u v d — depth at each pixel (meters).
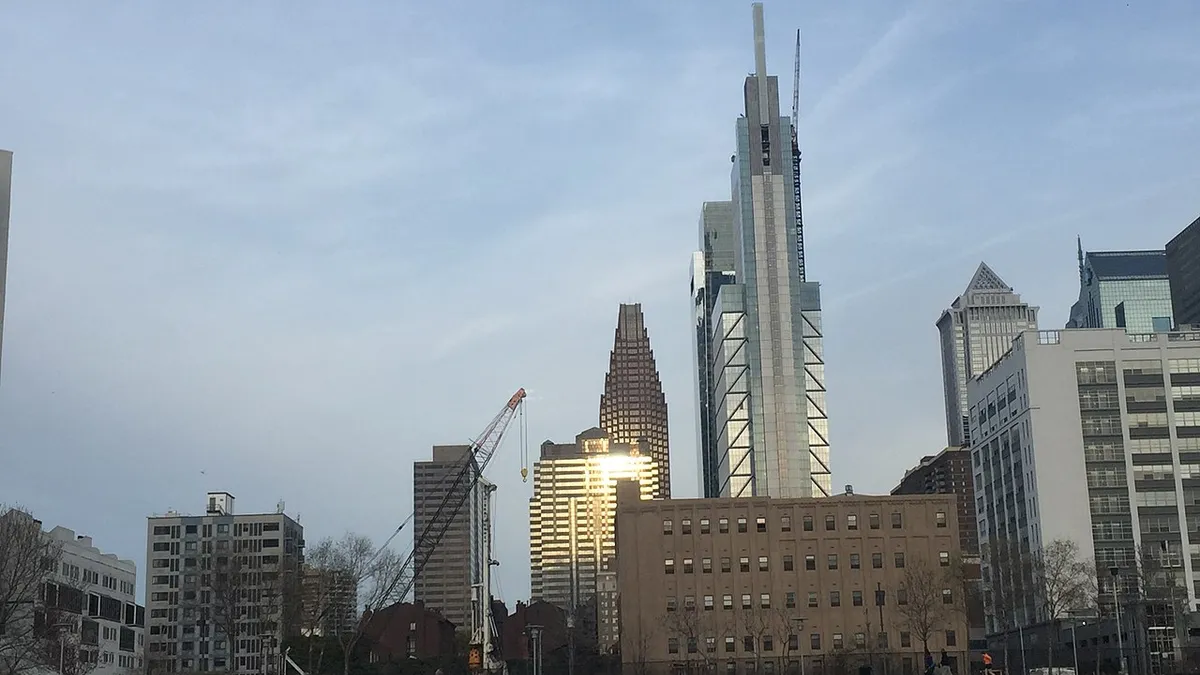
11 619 127.12
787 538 187.88
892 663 177.62
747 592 186.00
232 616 196.88
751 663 182.62
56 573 168.25
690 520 189.00
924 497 188.75
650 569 187.25
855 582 186.00
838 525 188.38
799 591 185.88
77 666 153.25
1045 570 198.25
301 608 192.38
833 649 182.88
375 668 196.12
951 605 182.50
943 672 101.56
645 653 183.62
